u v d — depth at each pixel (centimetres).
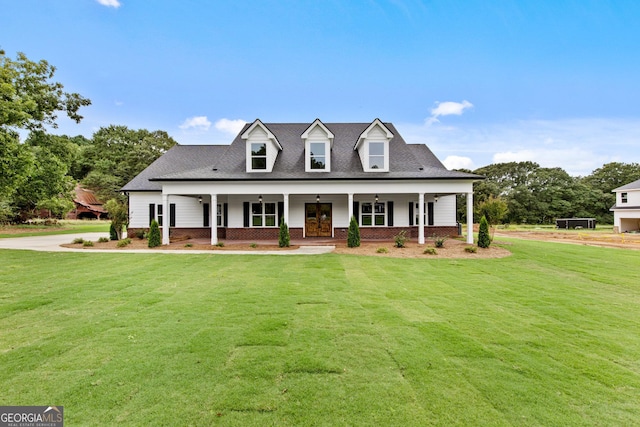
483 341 427
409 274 895
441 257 1197
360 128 2020
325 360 366
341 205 1838
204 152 2166
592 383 321
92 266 1003
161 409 270
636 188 3142
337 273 902
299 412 268
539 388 310
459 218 4231
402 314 542
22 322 493
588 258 1202
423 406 278
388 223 1838
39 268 969
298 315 534
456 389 306
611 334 459
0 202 3169
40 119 2123
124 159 5322
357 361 365
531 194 5244
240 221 1834
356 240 1473
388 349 399
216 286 744
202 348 397
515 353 390
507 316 536
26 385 308
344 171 1642
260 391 299
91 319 508
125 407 273
